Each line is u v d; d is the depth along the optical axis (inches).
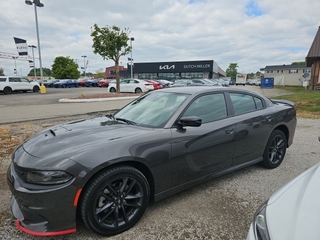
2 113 367.2
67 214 82.4
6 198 116.0
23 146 100.7
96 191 86.1
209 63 2161.7
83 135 101.1
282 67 2669.8
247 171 153.0
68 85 1485.0
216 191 126.0
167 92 138.1
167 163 104.0
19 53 976.3
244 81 2063.2
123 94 719.7
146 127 110.8
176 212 106.7
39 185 80.3
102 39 661.9
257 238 59.5
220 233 92.9
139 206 97.5
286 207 61.6
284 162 168.7
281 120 157.0
